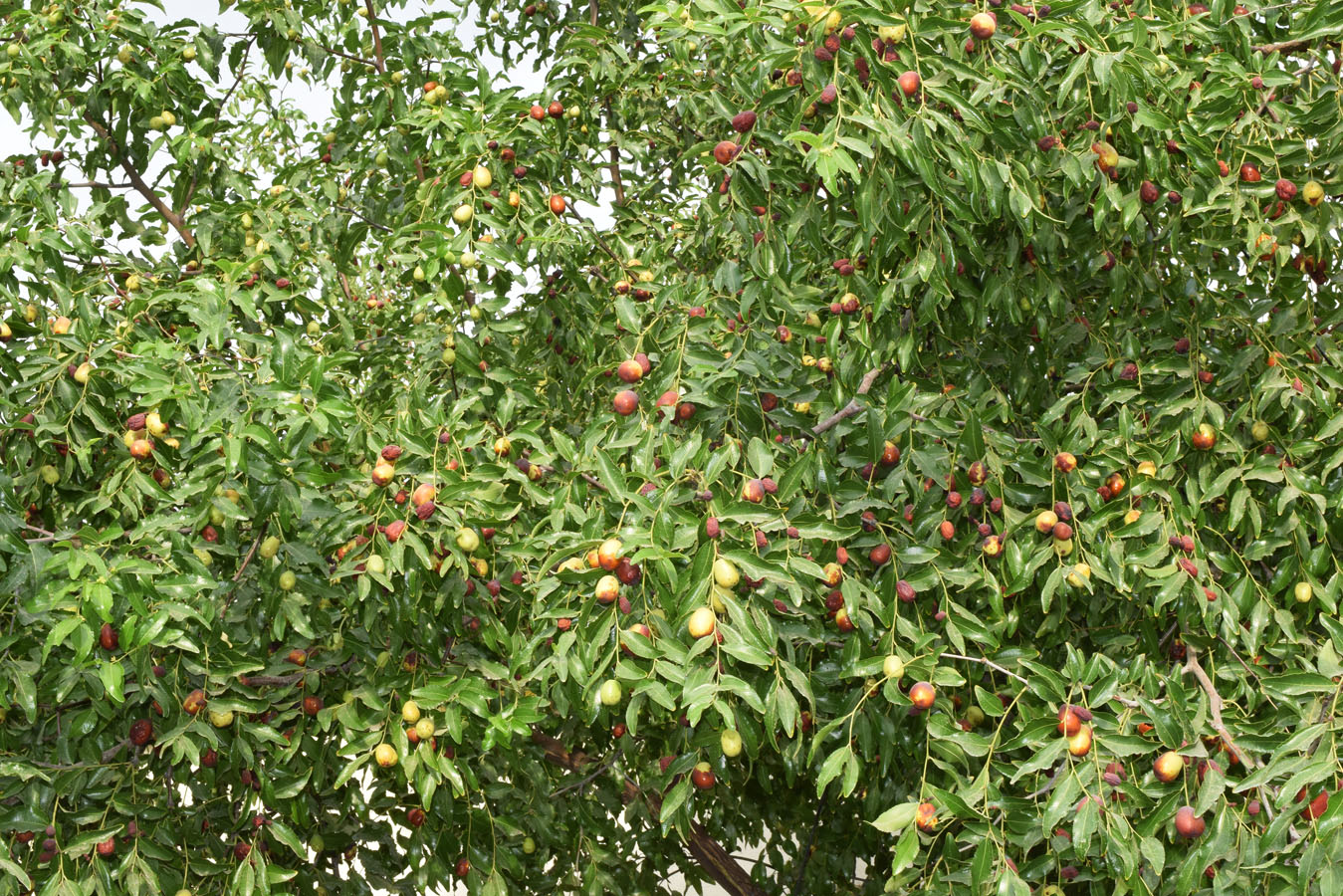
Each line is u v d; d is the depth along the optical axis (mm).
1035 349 3836
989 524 3182
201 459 2859
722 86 4473
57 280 3496
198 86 4461
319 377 2664
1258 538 3131
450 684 2928
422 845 3846
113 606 2588
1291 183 3064
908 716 3529
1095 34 2695
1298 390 3166
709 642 2268
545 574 3061
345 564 2869
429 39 4543
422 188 3607
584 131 4312
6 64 4094
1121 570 3006
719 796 4488
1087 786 2488
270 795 3092
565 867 4738
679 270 4602
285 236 4457
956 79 2719
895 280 2992
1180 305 3443
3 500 2527
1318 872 2312
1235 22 3307
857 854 5039
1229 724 2732
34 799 2869
